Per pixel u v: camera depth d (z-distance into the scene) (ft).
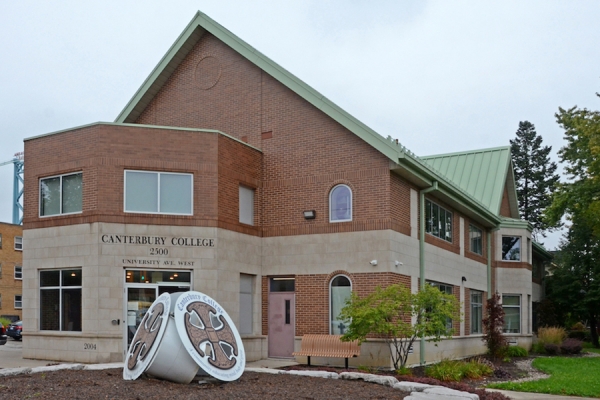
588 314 143.33
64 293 64.28
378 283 65.31
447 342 81.41
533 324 140.05
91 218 62.64
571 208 107.96
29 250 66.49
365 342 65.10
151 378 43.16
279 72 72.59
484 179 115.24
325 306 68.03
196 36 79.71
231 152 68.95
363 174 67.51
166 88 82.38
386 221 65.62
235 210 69.00
